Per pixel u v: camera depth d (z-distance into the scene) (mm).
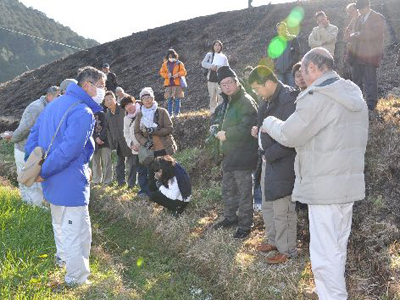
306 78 3836
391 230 5164
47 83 27625
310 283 4613
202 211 7027
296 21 18594
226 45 19422
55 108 4273
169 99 11289
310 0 20906
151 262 5637
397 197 5762
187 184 6734
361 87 7672
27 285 4176
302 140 3717
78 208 4328
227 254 5332
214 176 8195
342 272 3791
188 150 9727
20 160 6938
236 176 5676
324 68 3730
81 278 4402
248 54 17438
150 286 5004
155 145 7219
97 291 4297
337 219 3775
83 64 28078
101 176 8930
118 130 8141
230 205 6117
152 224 6520
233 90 5461
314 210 3807
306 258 5086
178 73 11141
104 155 8562
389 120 7023
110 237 6410
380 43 7203
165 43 24250
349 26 7922
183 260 5582
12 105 25984
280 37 8297
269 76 4715
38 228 5484
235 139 5465
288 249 5043
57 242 4742
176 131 10500
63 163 4102
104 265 5055
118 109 8133
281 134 3801
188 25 25188
